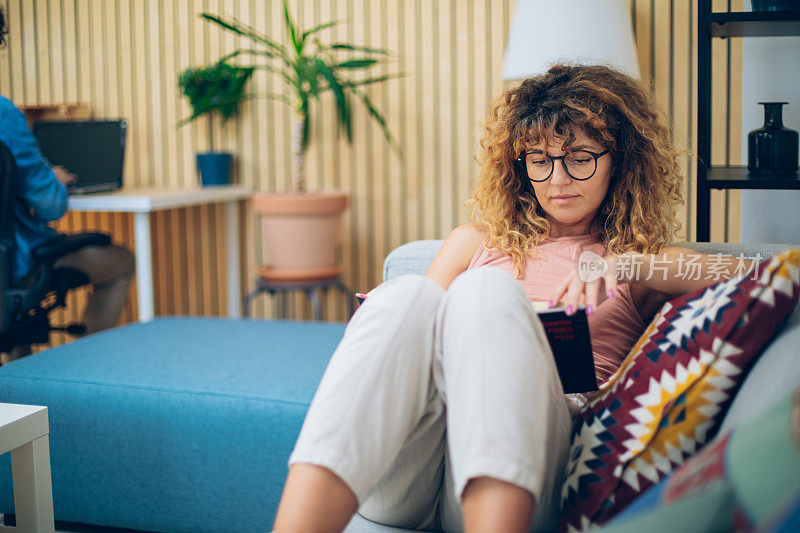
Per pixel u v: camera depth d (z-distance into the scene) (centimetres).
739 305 89
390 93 329
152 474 156
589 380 102
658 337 96
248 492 151
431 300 96
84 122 317
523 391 83
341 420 87
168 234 363
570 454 99
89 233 252
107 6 352
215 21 299
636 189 130
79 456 161
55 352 183
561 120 125
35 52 362
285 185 345
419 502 106
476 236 139
